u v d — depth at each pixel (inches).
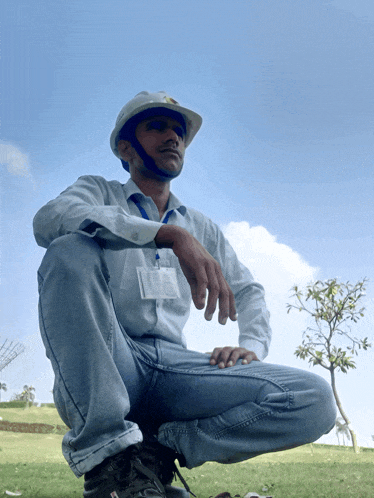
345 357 624.7
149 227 61.3
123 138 91.8
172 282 78.9
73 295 58.2
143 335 77.1
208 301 58.7
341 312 646.5
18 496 79.4
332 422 67.8
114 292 75.6
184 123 91.7
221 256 94.1
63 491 87.1
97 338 57.7
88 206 65.1
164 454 69.1
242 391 69.1
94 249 60.7
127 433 56.1
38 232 67.1
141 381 71.8
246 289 92.3
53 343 58.2
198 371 71.6
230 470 143.9
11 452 255.9
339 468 151.3
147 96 88.9
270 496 77.1
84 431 55.8
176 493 69.3
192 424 70.1
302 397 65.6
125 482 53.7
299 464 173.6
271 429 65.8
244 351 75.5
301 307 653.3
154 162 87.7
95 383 56.4
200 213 96.4
